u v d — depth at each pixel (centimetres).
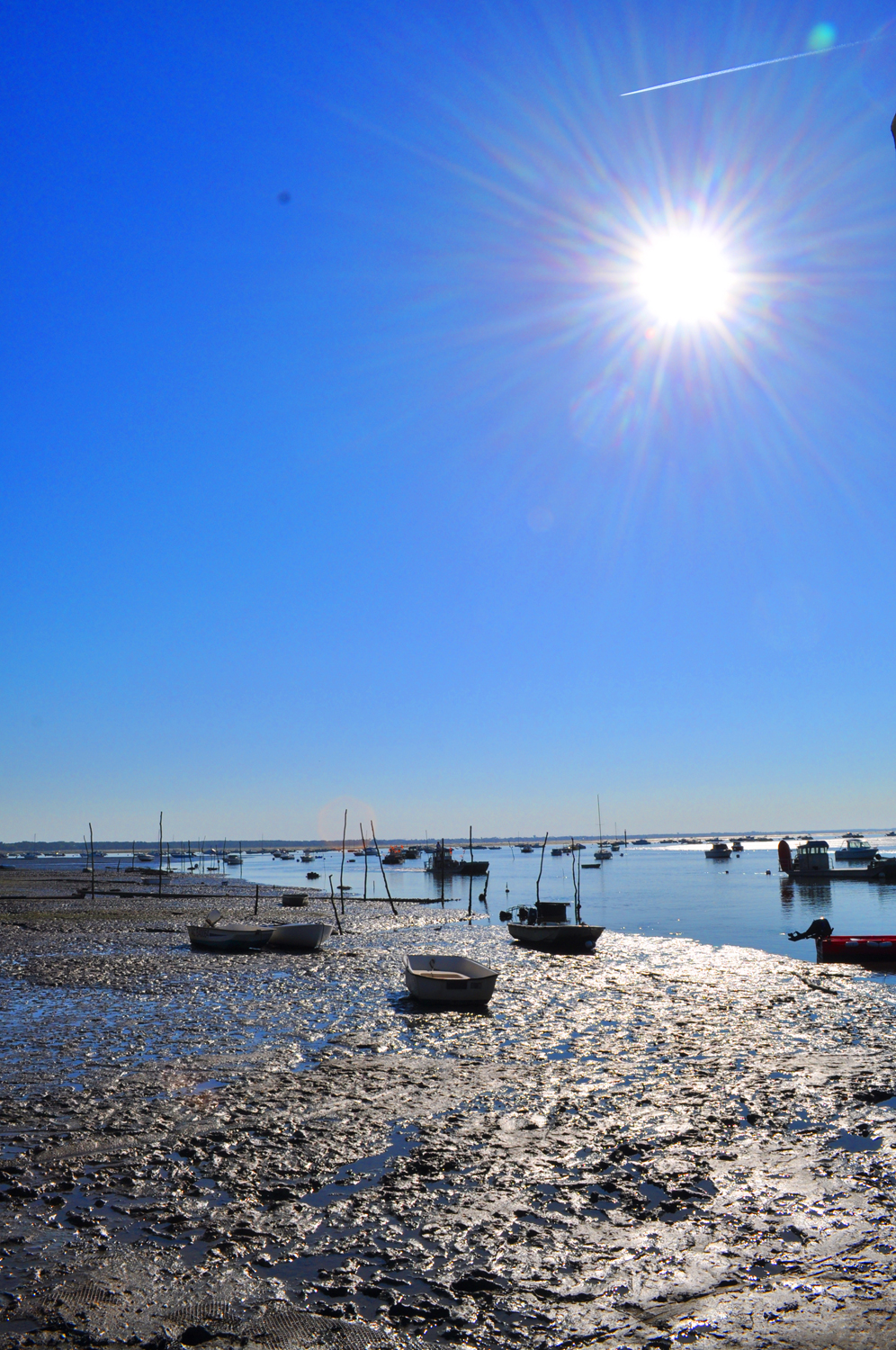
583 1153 1323
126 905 7119
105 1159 1290
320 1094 1656
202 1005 2741
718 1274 920
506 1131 1430
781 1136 1404
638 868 13888
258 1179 1211
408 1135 1412
